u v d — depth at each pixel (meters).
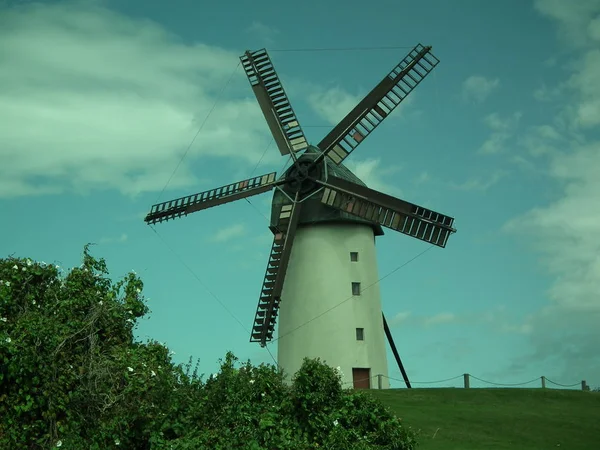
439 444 27.59
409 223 35.62
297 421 19.69
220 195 38.66
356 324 37.94
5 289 21.36
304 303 38.09
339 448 19.00
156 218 39.44
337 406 19.95
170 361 22.38
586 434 30.34
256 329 36.53
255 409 19.59
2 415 19.53
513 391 37.25
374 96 37.31
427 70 37.44
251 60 39.78
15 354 19.53
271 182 37.97
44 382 19.98
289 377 37.84
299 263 38.47
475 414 32.56
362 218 36.31
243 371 20.38
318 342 37.62
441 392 36.69
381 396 35.44
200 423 19.31
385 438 19.67
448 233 35.16
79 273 23.00
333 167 37.66
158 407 19.80
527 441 28.98
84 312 22.47
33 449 20.02
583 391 38.06
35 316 20.92
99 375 20.64
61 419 20.30
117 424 19.64
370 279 38.81
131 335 23.05
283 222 37.34
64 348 21.19
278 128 38.56
